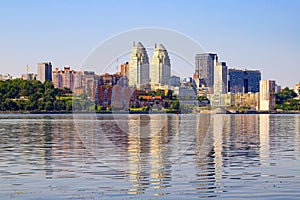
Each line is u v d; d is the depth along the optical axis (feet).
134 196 68.18
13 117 473.67
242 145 143.13
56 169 91.76
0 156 114.11
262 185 74.69
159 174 85.20
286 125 299.79
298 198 66.28
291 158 107.55
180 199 66.28
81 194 69.31
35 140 165.48
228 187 73.46
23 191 71.15
